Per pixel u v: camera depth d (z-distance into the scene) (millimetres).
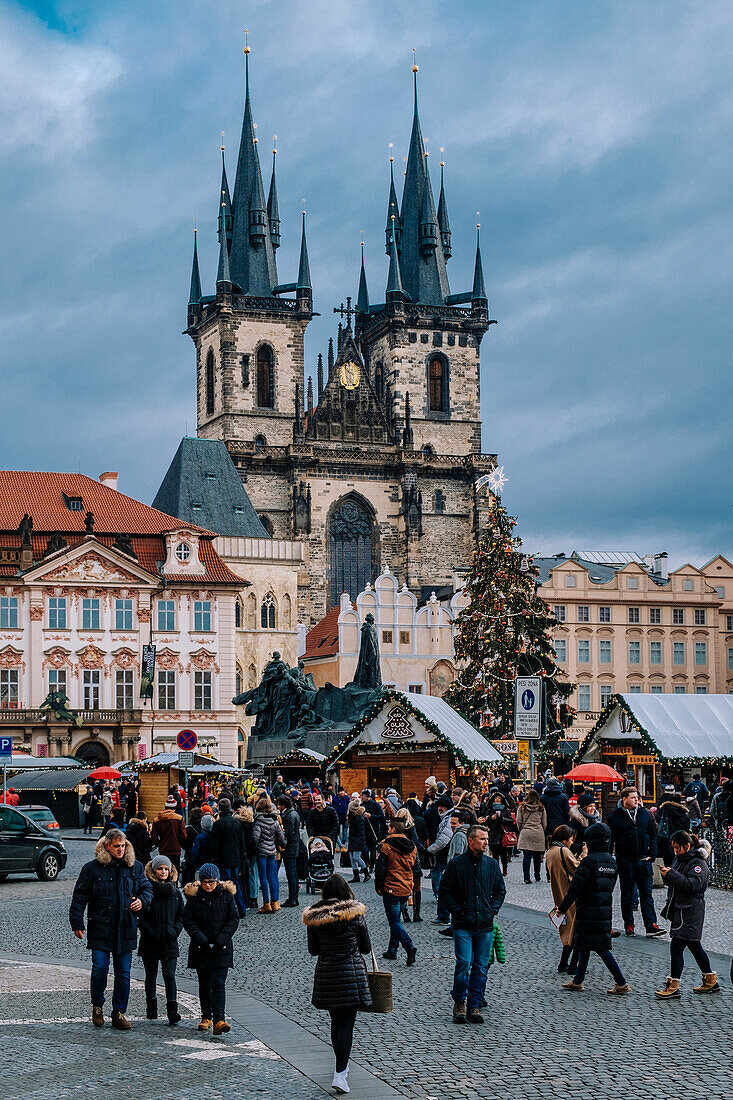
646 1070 20094
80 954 32750
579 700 151375
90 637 116625
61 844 54156
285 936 35406
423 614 153375
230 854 38438
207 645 119688
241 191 187375
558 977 28000
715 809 49438
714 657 155375
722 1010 24469
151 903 24391
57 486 122375
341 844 56125
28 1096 18953
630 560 174750
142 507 123312
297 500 175375
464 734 62656
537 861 45438
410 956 29891
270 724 87938
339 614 153500
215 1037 22875
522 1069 20234
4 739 64562
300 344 184500
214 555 122562
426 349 190125
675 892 25750
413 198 195750
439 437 189250
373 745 64750
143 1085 19578
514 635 110812
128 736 115438
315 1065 20734
